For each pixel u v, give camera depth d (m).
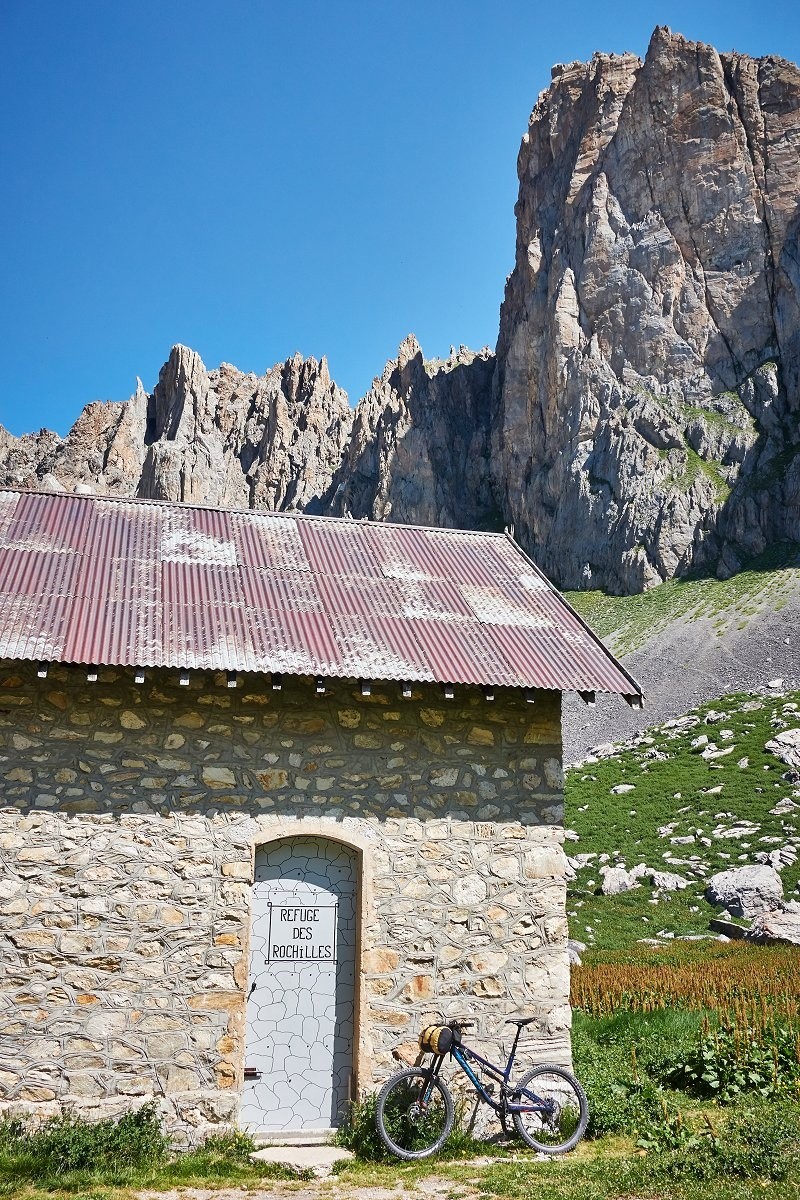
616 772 51.75
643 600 97.88
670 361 116.06
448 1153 10.03
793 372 107.06
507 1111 10.34
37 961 9.84
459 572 14.02
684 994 19.78
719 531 99.75
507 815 11.55
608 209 123.94
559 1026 11.17
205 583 12.07
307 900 10.93
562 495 117.50
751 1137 9.66
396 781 11.28
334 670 10.68
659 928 31.00
